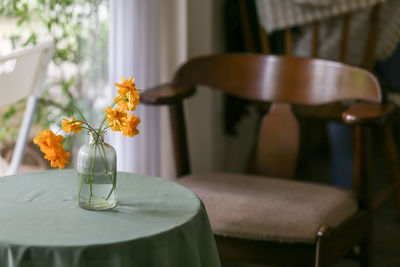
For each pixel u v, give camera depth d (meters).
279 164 2.05
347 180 2.78
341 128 2.74
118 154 2.29
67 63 2.10
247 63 2.13
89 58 2.16
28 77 1.75
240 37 2.94
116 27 2.19
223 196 1.73
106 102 2.23
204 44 2.66
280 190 1.81
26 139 1.83
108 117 1.22
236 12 2.88
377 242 2.61
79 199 1.24
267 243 1.61
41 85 1.80
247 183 1.87
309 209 1.64
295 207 1.65
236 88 2.14
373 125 1.66
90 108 2.20
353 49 2.65
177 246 1.14
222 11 2.90
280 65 2.07
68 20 2.06
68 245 1.03
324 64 1.99
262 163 2.08
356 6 2.50
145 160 2.42
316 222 1.58
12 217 1.17
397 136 3.82
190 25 2.55
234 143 3.17
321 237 1.53
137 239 1.07
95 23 2.15
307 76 2.02
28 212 1.20
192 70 2.17
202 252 1.26
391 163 2.68
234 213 1.63
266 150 2.07
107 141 2.27
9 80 1.69
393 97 2.80
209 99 2.78
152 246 1.09
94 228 1.12
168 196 1.33
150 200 1.30
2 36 1.92
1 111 2.08
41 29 2.01
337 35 2.63
